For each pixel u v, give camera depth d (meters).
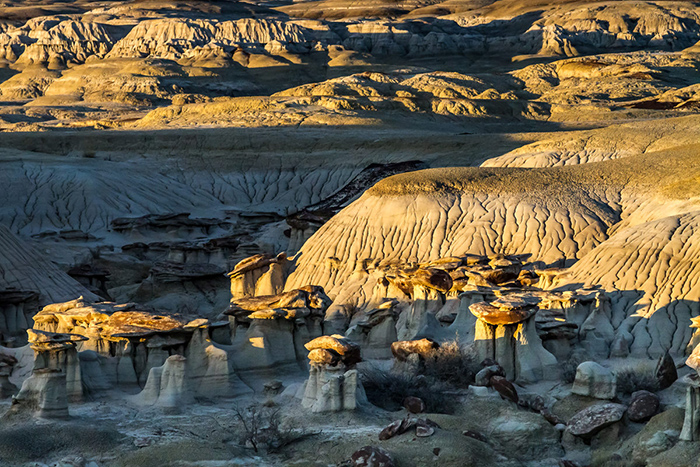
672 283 33.47
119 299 52.06
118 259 62.59
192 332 28.28
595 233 44.00
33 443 21.95
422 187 50.94
